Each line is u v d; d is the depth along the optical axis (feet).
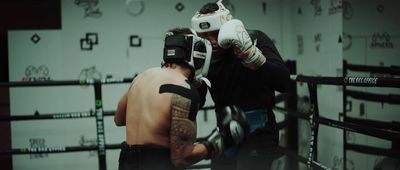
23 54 12.77
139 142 5.61
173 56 5.81
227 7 13.48
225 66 6.85
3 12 12.79
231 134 5.24
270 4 13.67
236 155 6.98
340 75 10.69
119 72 13.23
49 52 12.89
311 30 12.37
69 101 13.03
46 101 12.91
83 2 13.03
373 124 9.62
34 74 12.83
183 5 13.34
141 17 13.21
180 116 5.38
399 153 8.39
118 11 13.16
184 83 5.62
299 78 9.30
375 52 9.96
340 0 10.59
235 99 6.93
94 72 13.12
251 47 6.18
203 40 6.08
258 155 6.93
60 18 13.03
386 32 9.78
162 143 5.56
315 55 12.14
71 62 13.02
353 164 10.27
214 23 6.45
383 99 9.48
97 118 10.61
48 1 12.96
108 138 13.29
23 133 12.91
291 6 13.75
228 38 6.03
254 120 6.90
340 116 10.84
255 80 6.82
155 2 13.25
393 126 9.14
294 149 12.87
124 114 6.41
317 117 8.80
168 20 13.32
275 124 7.34
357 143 10.24
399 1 9.52
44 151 10.52
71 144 13.16
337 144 10.97
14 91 12.75
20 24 12.89
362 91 10.14
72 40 13.01
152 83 5.77
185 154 5.35
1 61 12.78
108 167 13.35
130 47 13.23
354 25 10.36
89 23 13.07
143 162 5.51
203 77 6.29
